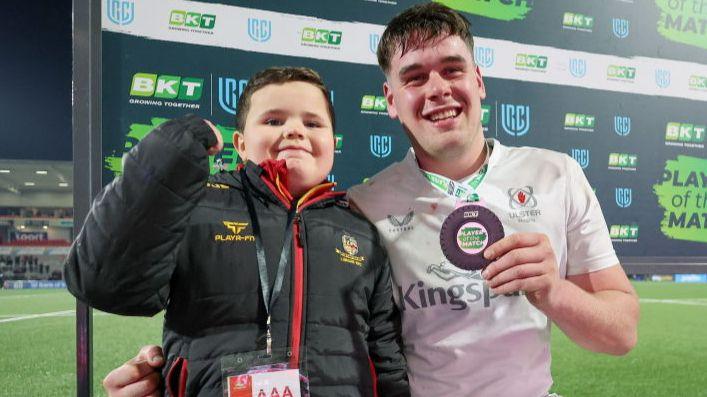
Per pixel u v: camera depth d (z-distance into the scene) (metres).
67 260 0.69
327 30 1.51
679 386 2.13
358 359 0.85
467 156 1.08
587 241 1.09
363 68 1.54
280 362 0.75
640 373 2.20
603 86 1.77
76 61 1.27
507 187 1.11
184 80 1.38
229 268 0.79
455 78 1.02
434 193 1.11
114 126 1.32
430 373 1.06
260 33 1.45
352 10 1.53
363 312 0.90
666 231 1.82
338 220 0.97
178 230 0.67
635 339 0.99
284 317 0.80
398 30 1.05
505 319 1.04
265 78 1.00
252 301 0.79
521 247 0.79
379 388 0.96
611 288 1.06
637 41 1.83
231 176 0.90
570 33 1.74
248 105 1.01
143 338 1.91
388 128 1.56
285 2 1.47
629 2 1.82
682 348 2.41
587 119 1.75
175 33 1.38
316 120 0.97
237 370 0.73
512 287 0.78
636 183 1.80
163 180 0.64
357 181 1.52
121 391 0.80
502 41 1.66
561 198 1.10
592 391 2.13
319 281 0.85
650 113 1.83
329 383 0.80
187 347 0.76
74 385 1.97
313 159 0.96
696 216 1.87
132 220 0.63
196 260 0.77
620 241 1.76
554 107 1.71
